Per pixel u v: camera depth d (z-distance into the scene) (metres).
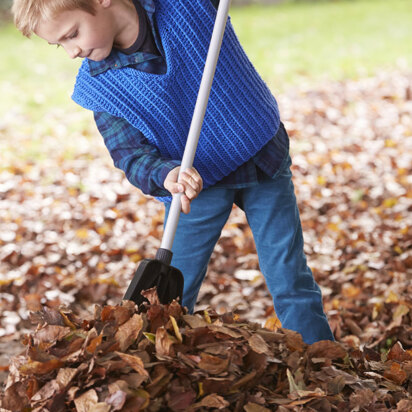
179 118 2.27
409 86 8.14
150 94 2.22
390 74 8.78
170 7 2.18
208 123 2.29
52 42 2.07
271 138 2.40
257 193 2.46
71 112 7.75
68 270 4.24
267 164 2.40
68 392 1.81
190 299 2.54
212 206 2.44
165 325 2.05
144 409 1.81
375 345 3.14
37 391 1.85
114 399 1.76
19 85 8.98
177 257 2.51
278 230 2.47
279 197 2.46
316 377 2.12
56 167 6.00
